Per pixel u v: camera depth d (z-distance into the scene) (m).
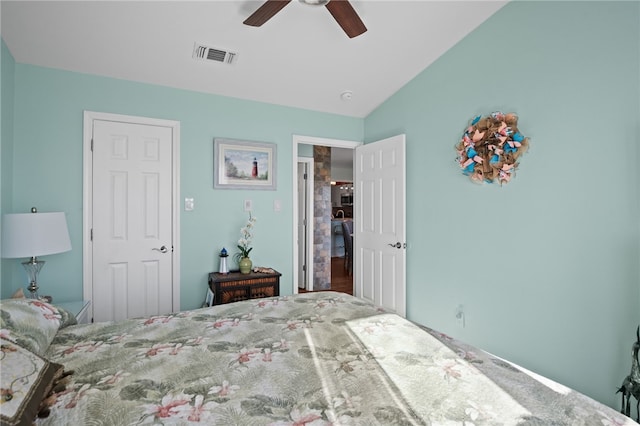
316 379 1.18
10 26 2.22
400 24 2.57
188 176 3.17
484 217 2.67
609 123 1.95
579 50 2.08
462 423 0.94
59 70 2.70
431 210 3.14
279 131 3.63
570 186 2.13
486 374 1.21
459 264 2.88
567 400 1.05
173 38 2.50
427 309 3.20
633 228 1.86
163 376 1.18
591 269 2.03
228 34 2.51
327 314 1.85
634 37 1.84
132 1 2.14
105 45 2.50
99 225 2.84
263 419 0.95
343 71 3.11
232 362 1.30
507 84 2.48
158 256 3.06
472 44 2.73
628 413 1.71
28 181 2.60
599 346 2.00
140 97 2.98
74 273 2.76
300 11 2.35
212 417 0.96
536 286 2.33
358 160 3.99
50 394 1.04
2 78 2.32
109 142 2.87
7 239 2.04
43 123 2.65
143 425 0.92
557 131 2.19
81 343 1.45
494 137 2.52
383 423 0.94
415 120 3.30
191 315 1.83
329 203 5.43
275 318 1.79
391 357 1.34
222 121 3.33
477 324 2.74
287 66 2.97
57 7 2.12
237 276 3.13
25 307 1.44
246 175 3.43
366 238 3.86
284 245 3.64
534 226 2.33
